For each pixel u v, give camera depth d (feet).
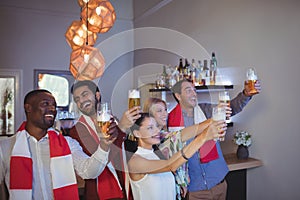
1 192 4.81
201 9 10.36
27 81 14.51
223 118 4.35
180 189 5.47
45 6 14.79
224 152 9.28
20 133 4.67
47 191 4.64
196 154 5.99
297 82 6.80
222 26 9.27
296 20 6.79
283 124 7.22
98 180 4.72
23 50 14.44
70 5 15.29
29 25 14.56
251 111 8.25
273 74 7.46
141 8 15.31
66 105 15.16
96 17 6.11
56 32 15.07
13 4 14.23
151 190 4.49
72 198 4.71
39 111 4.54
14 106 14.24
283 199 7.28
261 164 7.89
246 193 8.36
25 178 4.46
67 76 15.24
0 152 4.66
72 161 4.78
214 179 6.20
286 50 7.07
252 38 8.11
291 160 7.03
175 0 12.12
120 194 4.68
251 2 8.12
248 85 6.88
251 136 8.27
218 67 9.48
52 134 4.82
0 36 14.06
